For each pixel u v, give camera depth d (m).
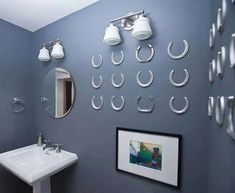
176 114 1.07
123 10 1.26
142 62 1.18
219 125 0.70
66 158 1.49
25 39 1.87
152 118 1.16
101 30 1.38
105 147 1.38
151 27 1.14
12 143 1.79
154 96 1.14
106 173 1.38
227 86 0.60
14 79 1.79
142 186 1.22
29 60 1.92
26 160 1.64
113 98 1.32
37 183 1.34
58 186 1.70
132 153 1.24
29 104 1.93
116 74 1.30
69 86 1.59
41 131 1.86
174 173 1.08
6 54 1.72
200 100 1.00
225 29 0.61
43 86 1.82
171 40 1.08
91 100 1.44
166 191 1.12
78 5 1.45
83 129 1.50
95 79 1.41
